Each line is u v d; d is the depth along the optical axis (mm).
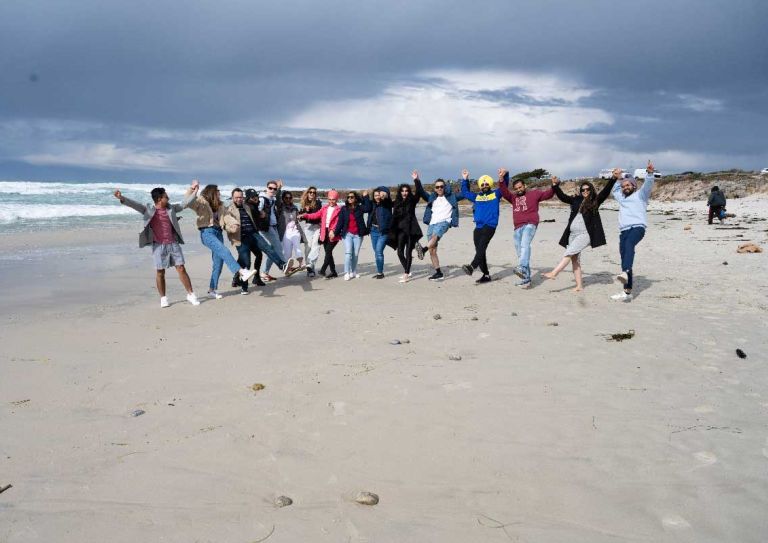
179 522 3271
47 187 51500
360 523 3250
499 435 4355
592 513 3320
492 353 6457
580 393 5207
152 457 4059
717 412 4750
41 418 4746
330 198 11930
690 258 14141
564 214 37531
